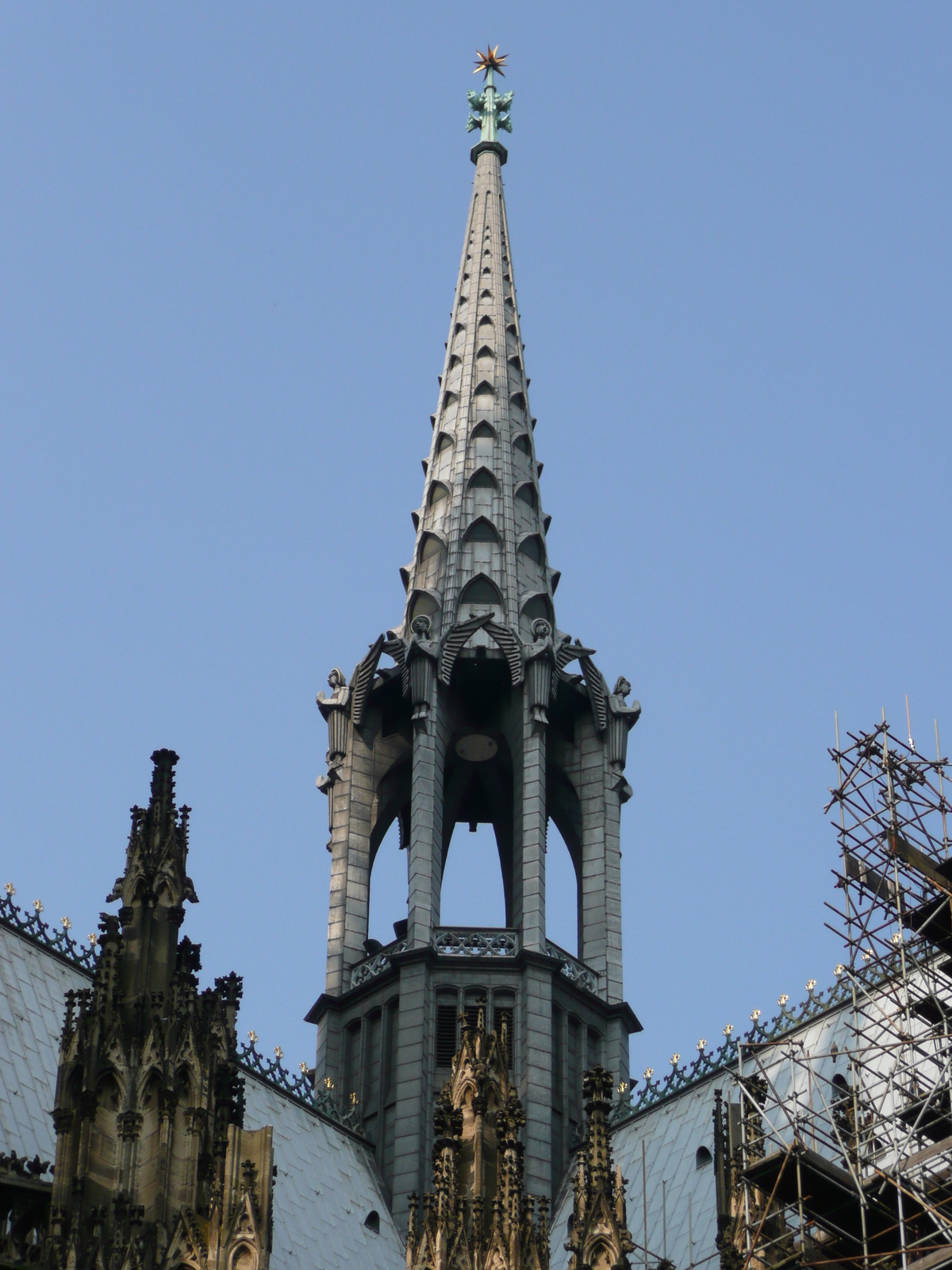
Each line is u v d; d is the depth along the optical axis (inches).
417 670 4968.0
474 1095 3634.4
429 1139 4517.7
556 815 5098.4
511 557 5172.2
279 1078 4554.6
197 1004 3572.8
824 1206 3535.9
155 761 3836.1
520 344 5551.2
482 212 5767.7
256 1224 3378.4
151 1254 3348.9
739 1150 3644.2
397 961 4702.3
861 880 3801.7
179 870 3715.6
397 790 5083.7
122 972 3599.9
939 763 3850.9
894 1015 3683.6
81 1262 3326.8
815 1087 4197.8
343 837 4943.4
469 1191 3526.1
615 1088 4697.3
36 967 4281.5
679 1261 4160.9
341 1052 4719.5
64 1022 4047.7
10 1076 3986.2
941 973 3929.6
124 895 3673.7
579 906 4936.0
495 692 5083.7
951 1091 3526.1
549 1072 4594.0
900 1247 3408.0
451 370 5492.1
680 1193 4320.9
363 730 5049.2
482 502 5246.1
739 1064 4106.8
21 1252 3472.0
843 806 3855.8
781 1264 3457.2
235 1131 3486.7
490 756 5083.7
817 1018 4389.8
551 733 5123.0
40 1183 3533.5
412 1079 4576.8
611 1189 3464.6
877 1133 3782.0
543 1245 3484.3
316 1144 4468.5
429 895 4768.7
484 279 5629.9
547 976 4694.9
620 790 5039.4
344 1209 4365.2
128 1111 3459.6
